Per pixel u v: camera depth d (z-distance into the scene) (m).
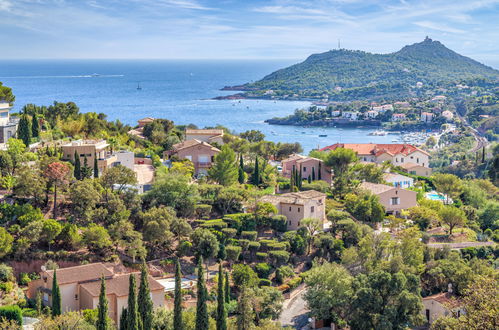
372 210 141.50
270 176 167.75
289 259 117.69
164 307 86.56
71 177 116.44
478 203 180.75
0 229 92.50
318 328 99.12
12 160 116.75
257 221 124.00
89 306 83.88
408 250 114.38
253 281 100.25
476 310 68.94
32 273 93.25
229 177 146.12
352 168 176.75
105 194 114.38
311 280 100.62
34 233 95.25
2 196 109.38
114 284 87.19
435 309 101.94
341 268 103.25
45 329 71.94
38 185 107.19
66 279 85.81
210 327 79.19
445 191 179.25
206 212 123.31
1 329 70.75
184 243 108.00
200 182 147.50
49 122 182.75
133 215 114.94
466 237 145.38
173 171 141.00
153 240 106.50
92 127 184.12
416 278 99.94
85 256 98.62
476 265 114.62
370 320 92.94
